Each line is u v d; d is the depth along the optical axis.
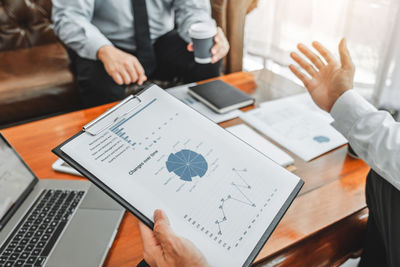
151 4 1.55
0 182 0.68
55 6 1.41
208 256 0.42
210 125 0.55
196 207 0.45
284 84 1.27
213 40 1.16
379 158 0.60
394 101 1.94
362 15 1.93
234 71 2.26
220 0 1.94
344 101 0.67
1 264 0.58
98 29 1.47
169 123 0.53
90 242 0.62
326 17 2.16
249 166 0.52
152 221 0.43
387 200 0.62
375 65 1.99
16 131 0.96
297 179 0.52
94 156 0.46
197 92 1.12
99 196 0.72
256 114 1.04
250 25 2.71
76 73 1.60
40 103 1.55
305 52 0.77
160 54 1.70
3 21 1.71
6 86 1.47
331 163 0.85
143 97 0.55
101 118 0.50
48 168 0.82
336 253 0.73
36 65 1.61
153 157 0.48
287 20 2.38
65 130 0.97
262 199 0.48
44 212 0.68
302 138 0.94
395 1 1.76
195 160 0.50
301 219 0.69
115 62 1.22
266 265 0.62
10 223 0.66
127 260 0.61
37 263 0.58
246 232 0.45
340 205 0.73
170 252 0.41
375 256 0.75
